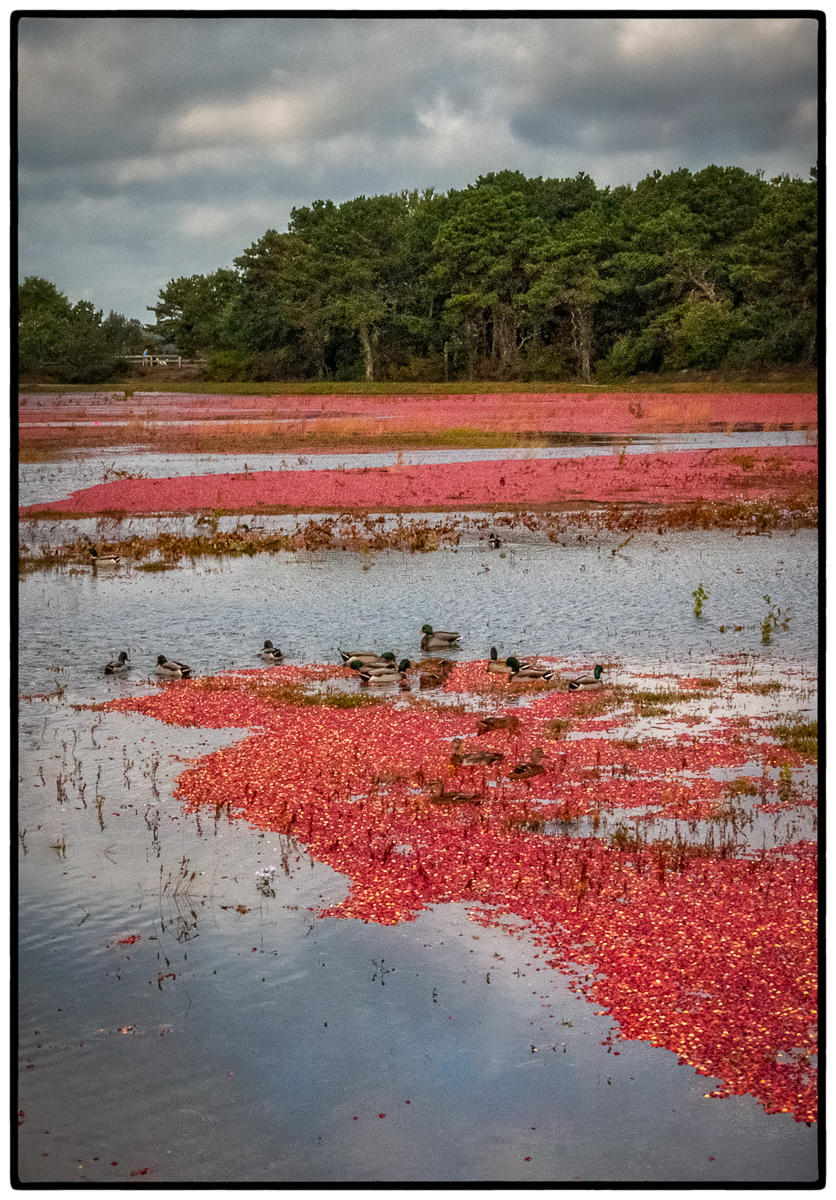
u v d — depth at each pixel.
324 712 21.05
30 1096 10.02
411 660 24.62
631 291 109.62
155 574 33.94
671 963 12.07
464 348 120.00
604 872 14.24
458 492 49.09
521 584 31.70
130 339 144.88
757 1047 10.67
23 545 38.00
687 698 21.44
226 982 11.83
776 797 16.67
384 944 12.59
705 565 33.94
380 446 66.50
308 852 14.98
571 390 98.75
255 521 42.91
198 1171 9.09
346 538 39.28
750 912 13.16
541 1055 10.60
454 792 16.75
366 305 112.44
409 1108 9.88
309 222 123.56
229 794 16.92
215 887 13.96
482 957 12.32
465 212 114.81
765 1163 9.21
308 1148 9.30
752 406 82.12
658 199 109.25
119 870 14.41
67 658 24.88
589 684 22.12
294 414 87.06
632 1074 10.35
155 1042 10.77
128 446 66.00
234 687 22.73
